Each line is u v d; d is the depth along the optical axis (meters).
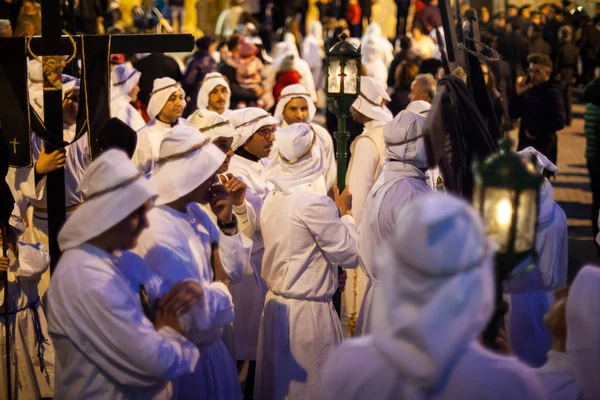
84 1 12.41
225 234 3.79
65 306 2.99
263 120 5.23
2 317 4.50
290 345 4.31
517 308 4.51
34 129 4.31
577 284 2.60
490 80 7.42
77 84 5.60
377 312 2.10
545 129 10.28
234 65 11.60
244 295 5.06
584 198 11.02
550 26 19.89
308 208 4.24
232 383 3.82
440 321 1.99
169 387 3.26
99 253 3.03
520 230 2.47
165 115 6.78
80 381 3.06
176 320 3.23
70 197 5.66
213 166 3.54
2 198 4.17
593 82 8.34
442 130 3.25
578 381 2.60
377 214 4.41
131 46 4.42
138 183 2.96
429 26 18.83
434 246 1.98
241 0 18.20
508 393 2.10
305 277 4.32
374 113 6.09
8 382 4.26
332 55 4.80
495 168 2.46
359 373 2.19
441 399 2.10
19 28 9.84
